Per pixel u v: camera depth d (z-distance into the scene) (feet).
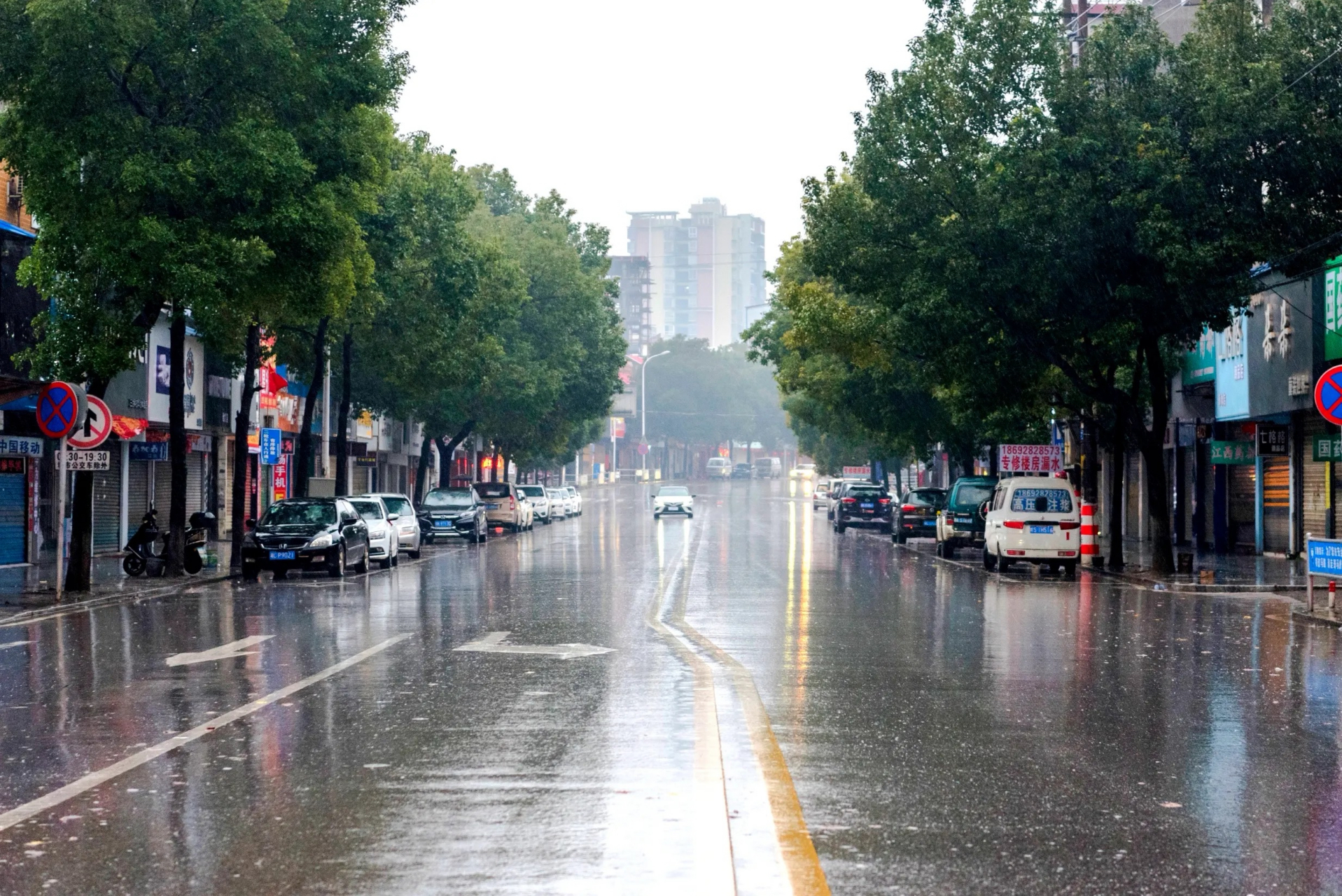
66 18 67.51
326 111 79.20
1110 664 47.29
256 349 96.89
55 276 76.18
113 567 100.01
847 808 25.13
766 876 20.30
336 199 77.66
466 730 32.99
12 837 22.82
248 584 87.35
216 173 72.08
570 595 77.20
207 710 36.01
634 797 25.66
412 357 127.34
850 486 180.24
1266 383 112.37
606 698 38.17
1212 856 21.94
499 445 230.89
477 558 120.98
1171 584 87.04
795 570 101.55
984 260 94.48
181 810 24.75
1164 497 96.43
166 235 70.90
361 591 80.69
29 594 75.36
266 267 76.48
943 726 34.27
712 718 34.68
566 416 223.30
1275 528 120.78
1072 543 97.60
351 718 34.86
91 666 45.34
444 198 127.03
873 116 100.89
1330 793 26.73
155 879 20.30
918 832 23.38
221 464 146.61
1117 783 27.58
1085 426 117.19
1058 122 91.40
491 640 53.11
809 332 128.47
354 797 25.72
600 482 497.87
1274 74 82.74
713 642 53.16
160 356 122.42
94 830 23.27
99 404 75.61
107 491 119.34
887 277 100.94
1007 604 72.59
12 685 40.88
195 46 73.10
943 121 99.04
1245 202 87.40
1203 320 91.40
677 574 96.78
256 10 72.08
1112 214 88.74
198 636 55.16
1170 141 87.20
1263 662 48.34
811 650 50.60
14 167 73.31
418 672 43.68
